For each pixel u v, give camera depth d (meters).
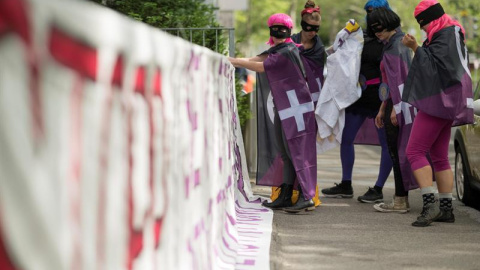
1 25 4.42
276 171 20.05
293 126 19.28
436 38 17.75
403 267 13.46
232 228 15.58
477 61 92.12
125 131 6.54
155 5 27.66
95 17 5.46
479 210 21.08
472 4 96.00
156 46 7.45
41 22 4.71
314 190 19.67
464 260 14.16
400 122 19.86
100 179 5.84
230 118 17.05
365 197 22.02
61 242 5.03
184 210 9.62
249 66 19.22
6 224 4.55
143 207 7.25
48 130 4.87
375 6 21.41
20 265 4.66
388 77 20.08
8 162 4.53
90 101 5.54
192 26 27.64
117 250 6.35
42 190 4.79
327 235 16.58
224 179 14.74
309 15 20.73
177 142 9.07
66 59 5.08
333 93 21.28
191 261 10.16
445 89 17.53
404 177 19.97
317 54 21.08
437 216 18.11
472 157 21.11
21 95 4.58
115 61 6.07
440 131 18.22
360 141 22.84
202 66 11.28
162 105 8.10
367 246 15.36
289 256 14.27
